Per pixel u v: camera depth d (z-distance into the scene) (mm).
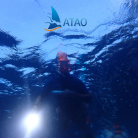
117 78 2662
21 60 3398
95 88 2443
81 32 4059
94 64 3070
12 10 4668
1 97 2334
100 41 3709
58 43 3770
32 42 3850
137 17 3971
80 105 1529
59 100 1535
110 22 4133
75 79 1596
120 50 3277
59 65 1685
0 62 3332
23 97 2322
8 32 4051
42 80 2664
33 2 4723
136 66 2805
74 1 4656
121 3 4352
